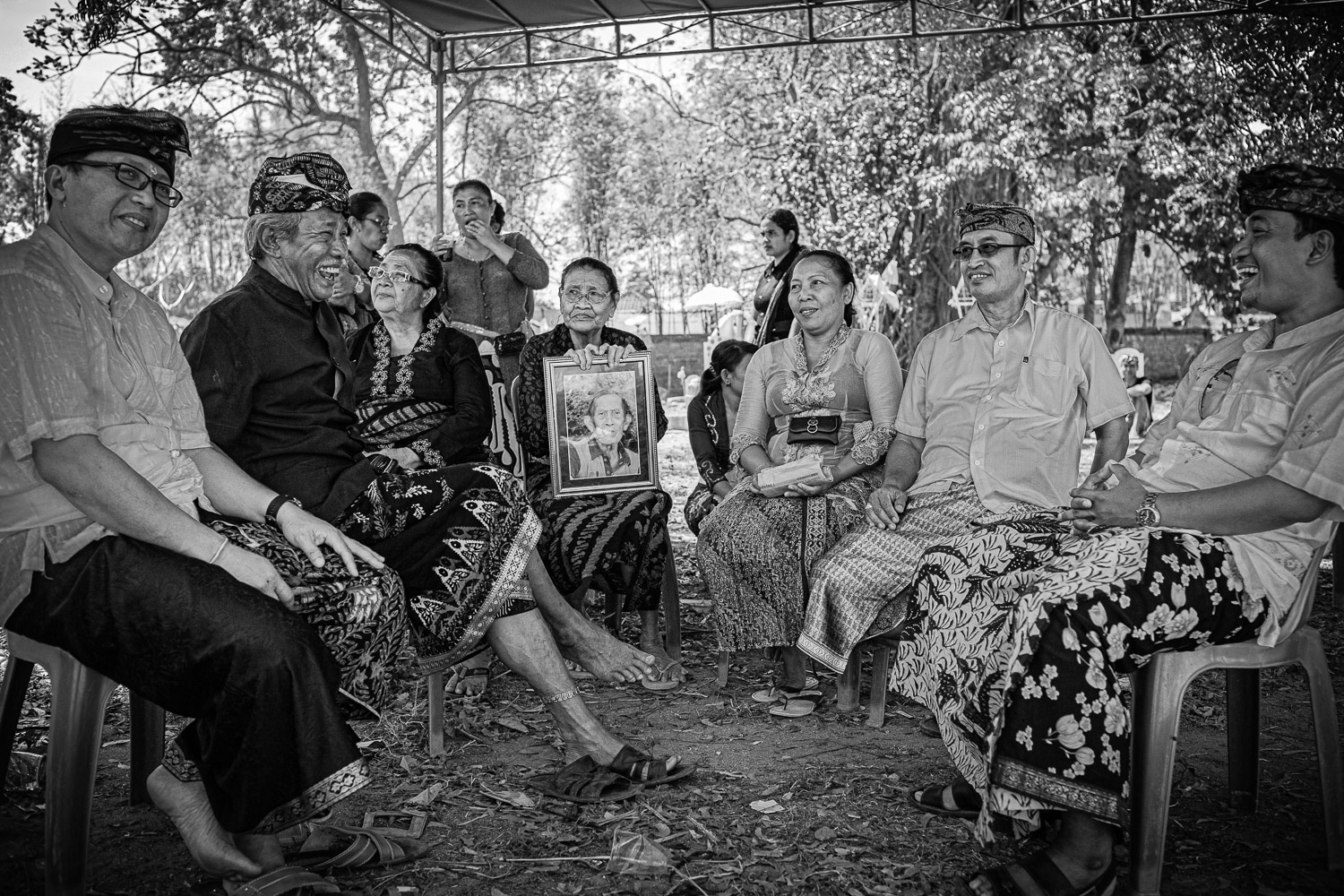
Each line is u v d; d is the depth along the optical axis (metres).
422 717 4.02
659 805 3.13
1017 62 18.83
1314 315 2.68
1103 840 2.49
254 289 3.03
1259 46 15.83
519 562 3.16
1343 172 2.61
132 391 2.58
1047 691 2.47
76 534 2.46
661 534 4.54
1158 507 2.58
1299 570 2.59
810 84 20.61
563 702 3.27
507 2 9.40
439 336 4.42
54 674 2.46
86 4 15.90
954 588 3.00
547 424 4.68
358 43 22.23
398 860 2.77
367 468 3.12
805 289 4.36
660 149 34.78
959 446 3.86
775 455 4.52
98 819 3.06
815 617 3.82
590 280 4.70
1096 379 3.71
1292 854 2.80
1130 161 19.73
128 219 2.50
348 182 3.12
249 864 2.47
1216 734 3.76
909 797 3.20
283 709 2.29
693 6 9.66
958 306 19.84
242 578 2.39
